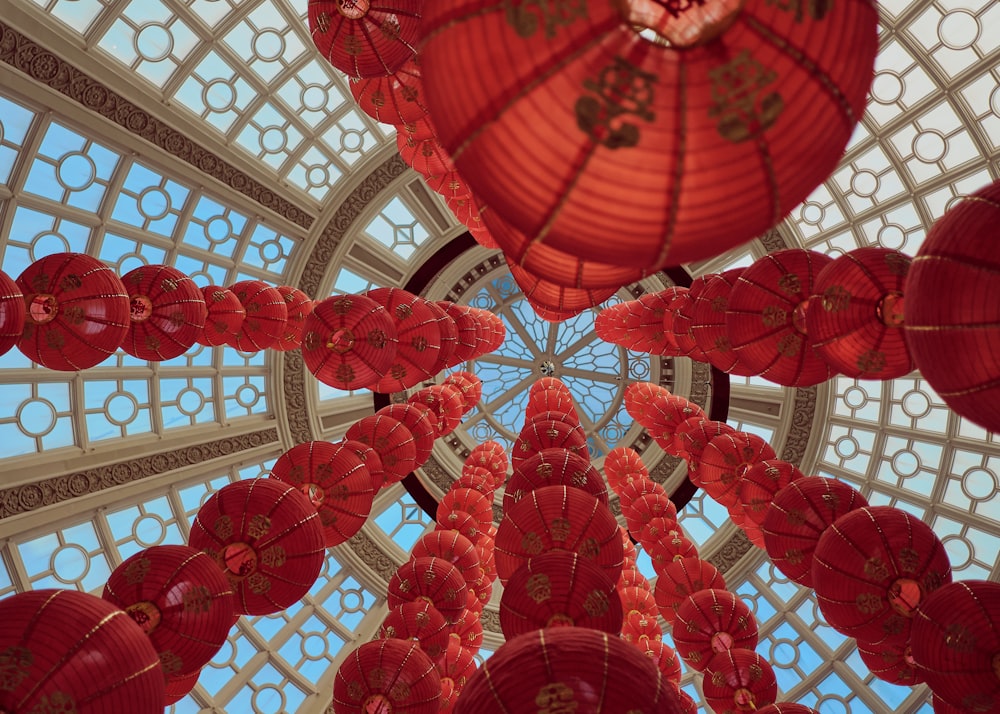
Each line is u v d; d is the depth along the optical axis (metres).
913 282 3.05
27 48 10.46
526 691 3.33
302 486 6.14
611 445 19.50
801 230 15.61
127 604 4.48
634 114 1.93
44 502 11.87
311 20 5.05
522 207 2.17
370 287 17.45
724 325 5.87
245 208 14.54
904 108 12.98
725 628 6.90
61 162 11.54
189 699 14.70
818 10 1.94
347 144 15.78
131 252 13.14
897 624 4.75
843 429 16.77
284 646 16.09
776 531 5.59
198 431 14.91
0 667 3.56
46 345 5.69
